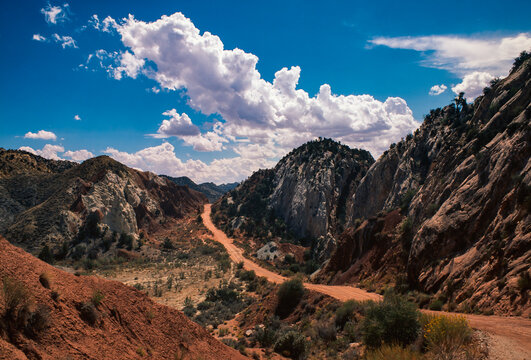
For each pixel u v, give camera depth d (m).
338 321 23.02
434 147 71.50
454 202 30.08
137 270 70.94
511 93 40.19
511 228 20.17
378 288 35.28
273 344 22.94
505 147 27.19
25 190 101.12
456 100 73.19
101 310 8.96
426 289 26.61
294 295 34.62
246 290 56.66
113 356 7.78
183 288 57.53
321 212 120.25
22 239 76.31
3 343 5.45
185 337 12.00
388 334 12.16
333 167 137.12
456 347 8.94
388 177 88.56
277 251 96.62
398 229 43.09
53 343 6.54
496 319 13.45
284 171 169.12
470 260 23.12
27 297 6.55
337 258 54.91
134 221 102.88
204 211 179.00
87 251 78.56
